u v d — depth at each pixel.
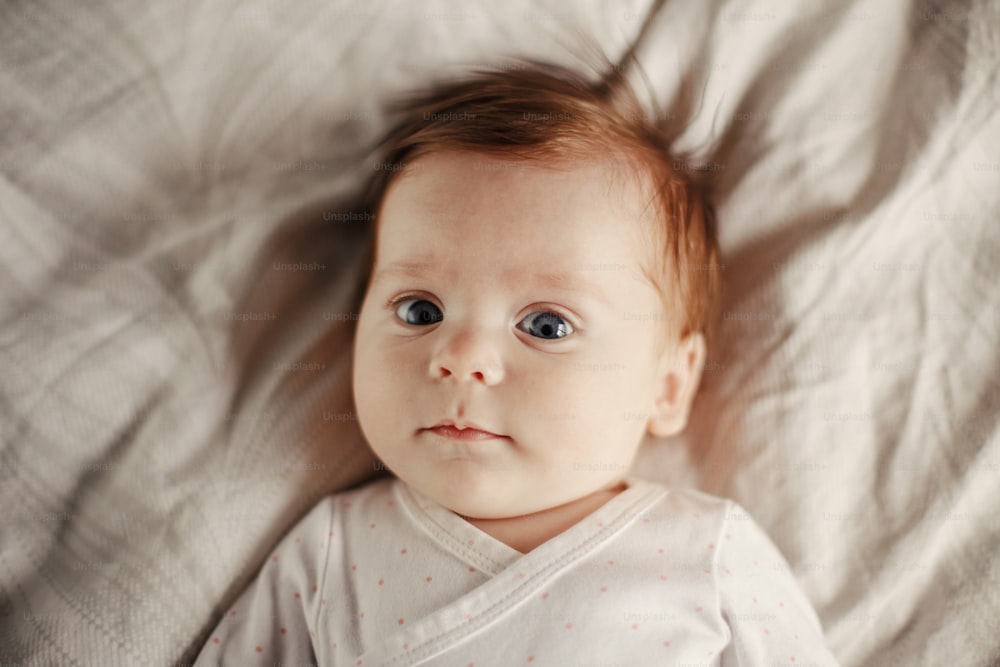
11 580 0.94
